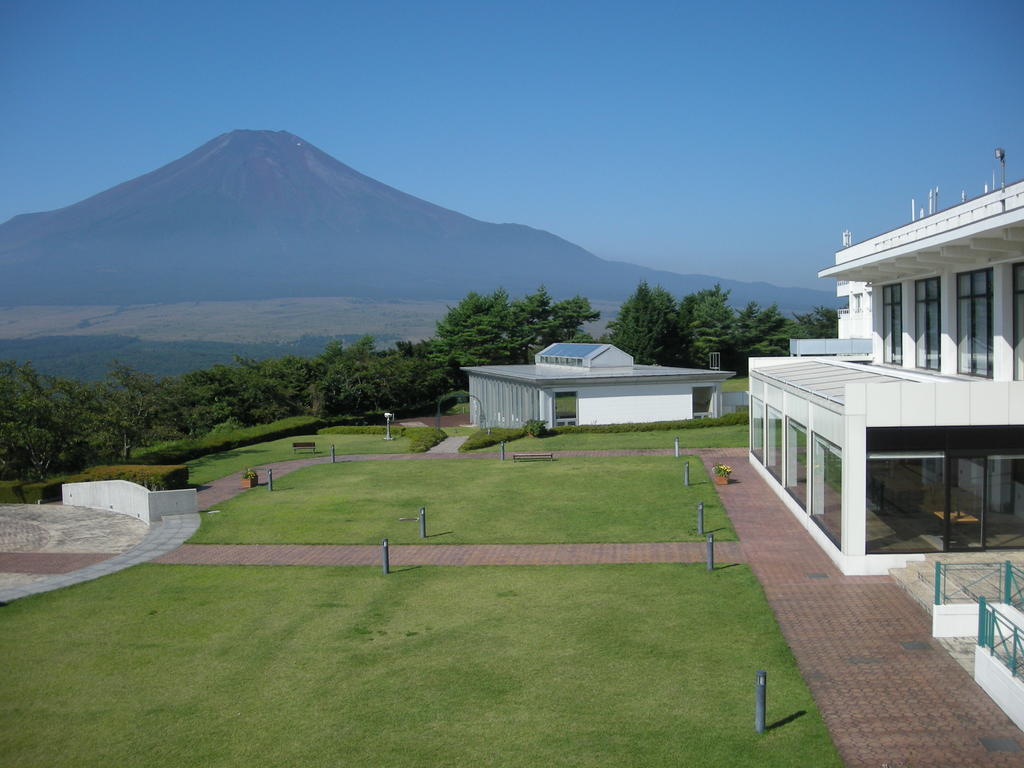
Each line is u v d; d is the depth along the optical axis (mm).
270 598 18906
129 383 44719
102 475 33250
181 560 22719
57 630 17312
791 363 33312
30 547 25406
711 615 16453
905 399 18203
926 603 16094
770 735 11547
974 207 24312
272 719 12711
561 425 47438
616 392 47938
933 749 11055
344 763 11258
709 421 46250
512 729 12023
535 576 19719
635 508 26438
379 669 14484
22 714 13281
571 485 30781
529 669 14188
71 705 13562
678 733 11688
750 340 93625
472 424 63688
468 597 18359
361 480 34250
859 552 18578
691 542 22094
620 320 90812
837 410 19172
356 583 19797
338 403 73250
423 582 19656
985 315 22812
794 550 20875
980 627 13062
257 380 66438
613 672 13914
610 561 20734
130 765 11492
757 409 32531
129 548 24812
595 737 11672
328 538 24375
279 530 25672
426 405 80000
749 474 31547
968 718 11891
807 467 22656
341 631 16500
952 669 13516
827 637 15070
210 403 63969
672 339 89000
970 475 18375
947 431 18297
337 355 83000
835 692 12836
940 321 26109
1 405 36500
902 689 12859
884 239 31953
